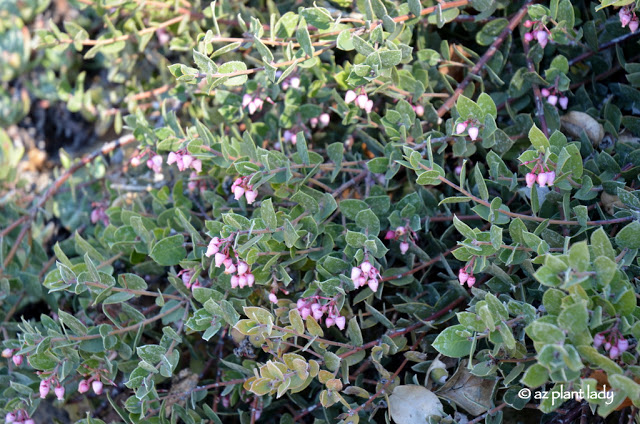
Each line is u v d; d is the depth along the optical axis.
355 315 0.76
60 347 0.74
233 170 0.77
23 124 1.08
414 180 0.81
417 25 0.83
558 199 0.73
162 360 0.74
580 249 0.62
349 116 0.81
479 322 0.67
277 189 0.76
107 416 0.88
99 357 0.76
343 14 0.84
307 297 0.73
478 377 0.73
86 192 0.94
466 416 0.74
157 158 0.81
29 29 1.08
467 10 0.86
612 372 0.61
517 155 0.80
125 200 0.91
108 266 0.80
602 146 0.79
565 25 0.77
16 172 0.99
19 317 0.92
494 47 0.80
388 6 0.77
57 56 1.05
